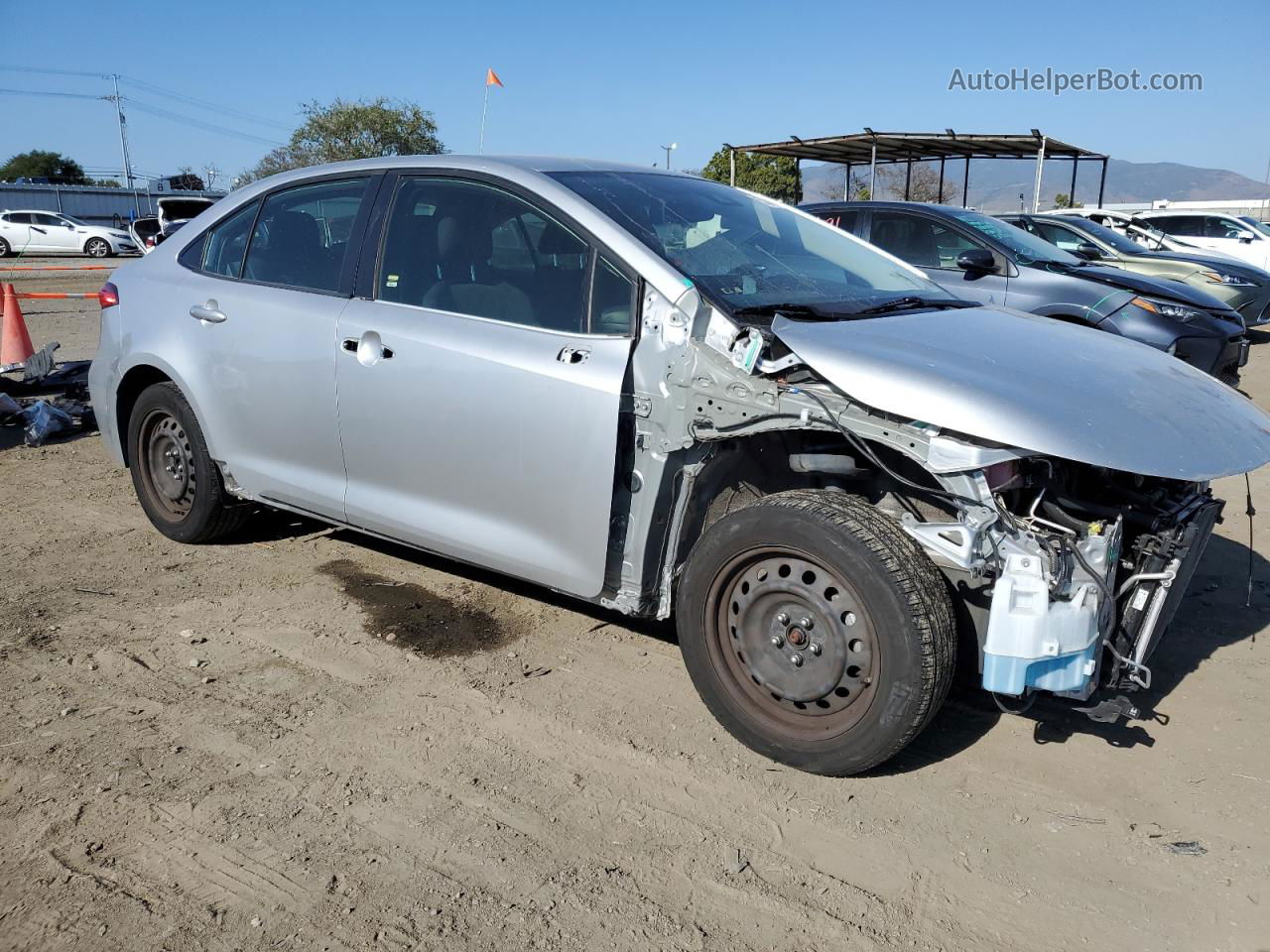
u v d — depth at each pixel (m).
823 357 2.98
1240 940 2.46
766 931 2.48
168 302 4.74
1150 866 2.74
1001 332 3.56
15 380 8.73
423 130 51.81
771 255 3.85
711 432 3.18
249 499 4.67
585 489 3.38
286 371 4.23
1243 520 5.65
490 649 3.99
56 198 51.47
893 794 3.05
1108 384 3.16
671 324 3.26
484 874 2.67
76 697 3.55
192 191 57.38
